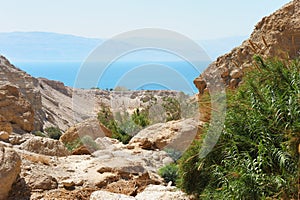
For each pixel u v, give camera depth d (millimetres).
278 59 6309
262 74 6043
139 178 7258
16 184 6418
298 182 4906
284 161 4992
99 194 6074
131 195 6809
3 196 6051
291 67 5977
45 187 6566
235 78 9977
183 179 6562
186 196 6520
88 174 7254
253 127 5621
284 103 5391
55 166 7605
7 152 6273
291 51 9609
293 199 4844
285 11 10211
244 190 5113
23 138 9148
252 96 5781
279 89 5777
